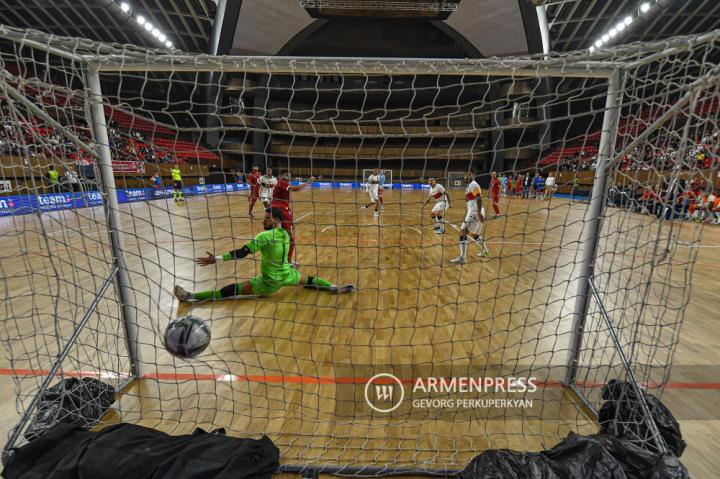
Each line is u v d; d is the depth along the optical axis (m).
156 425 2.37
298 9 25.36
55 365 2.29
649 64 2.37
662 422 2.12
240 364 3.09
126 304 2.76
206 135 27.05
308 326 3.83
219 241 8.23
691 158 1.91
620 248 7.80
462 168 27.81
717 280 5.75
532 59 2.29
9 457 1.93
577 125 26.55
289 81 28.12
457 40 27.75
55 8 23.34
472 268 6.14
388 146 27.62
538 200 17.25
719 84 1.71
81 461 1.82
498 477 1.75
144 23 23.83
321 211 14.17
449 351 3.33
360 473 2.01
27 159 2.38
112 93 25.56
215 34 26.53
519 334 3.70
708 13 23.12
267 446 2.05
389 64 2.37
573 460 1.84
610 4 23.58
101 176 2.54
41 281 5.31
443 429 2.37
